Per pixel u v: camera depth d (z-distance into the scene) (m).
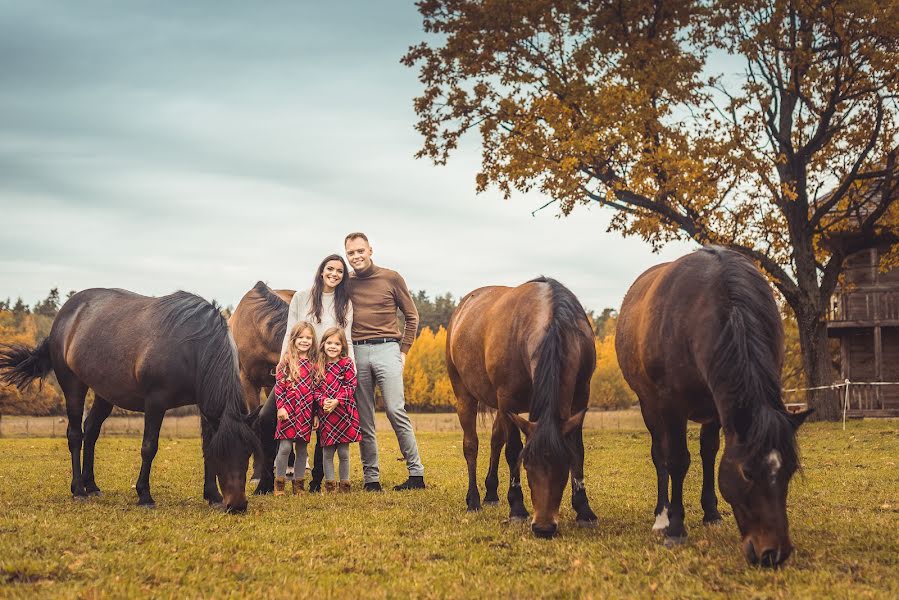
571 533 5.39
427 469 10.38
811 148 18.41
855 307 24.67
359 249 8.68
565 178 16.62
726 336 4.48
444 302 105.56
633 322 5.77
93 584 3.98
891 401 24.91
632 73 17.12
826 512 6.15
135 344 6.89
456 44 18.78
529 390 5.98
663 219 17.64
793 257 19.09
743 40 17.11
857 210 18.95
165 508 6.58
